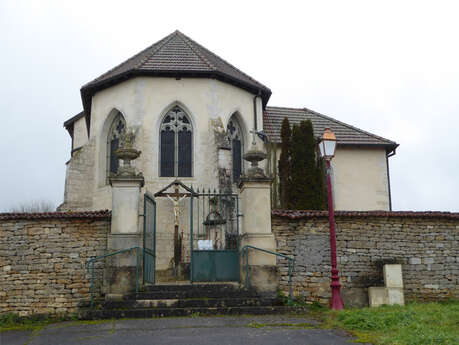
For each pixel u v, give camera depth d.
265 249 13.52
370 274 14.42
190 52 22.28
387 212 14.78
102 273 13.55
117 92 21.16
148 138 20.22
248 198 13.88
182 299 12.27
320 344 8.98
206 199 19.62
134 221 13.06
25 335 10.53
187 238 19.12
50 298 13.41
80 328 10.55
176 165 20.55
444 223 15.03
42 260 13.59
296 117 27.16
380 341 9.06
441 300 14.57
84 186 21.41
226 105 21.31
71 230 13.76
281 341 9.18
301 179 19.78
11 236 13.67
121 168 13.48
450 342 8.79
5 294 13.38
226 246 15.14
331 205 13.44
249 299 12.38
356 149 25.58
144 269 13.02
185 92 20.73
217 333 9.81
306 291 14.08
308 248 14.35
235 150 22.17
